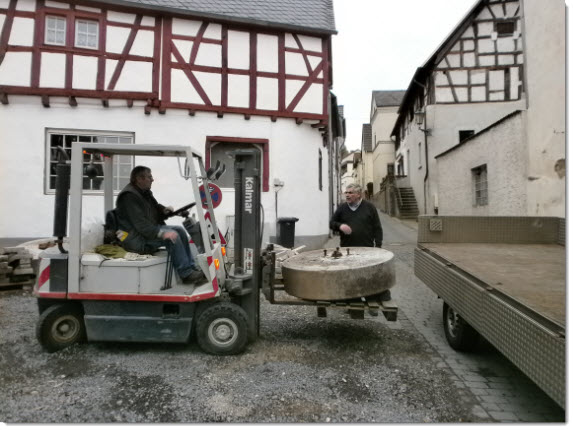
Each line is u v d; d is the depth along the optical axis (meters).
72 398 2.91
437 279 4.01
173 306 3.77
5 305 5.38
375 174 36.62
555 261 4.05
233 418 2.65
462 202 13.45
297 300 4.01
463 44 17.22
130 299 3.63
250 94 10.03
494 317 2.57
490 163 11.20
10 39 8.80
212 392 3.01
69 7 9.03
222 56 9.87
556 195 8.22
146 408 2.78
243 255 4.02
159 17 9.56
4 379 3.22
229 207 9.96
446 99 17.36
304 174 10.55
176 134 9.58
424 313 5.25
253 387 3.09
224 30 9.89
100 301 3.70
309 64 10.48
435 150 17.47
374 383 3.17
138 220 3.78
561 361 1.80
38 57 8.87
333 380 3.22
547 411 2.77
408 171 24.28
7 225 8.65
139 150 3.82
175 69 9.55
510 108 17.02
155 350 3.83
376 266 3.89
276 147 10.22
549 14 8.26
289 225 9.80
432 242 5.50
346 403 2.85
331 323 4.79
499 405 2.84
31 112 8.80
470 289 3.06
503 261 4.05
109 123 9.22
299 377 3.27
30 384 3.13
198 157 4.32
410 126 23.05
